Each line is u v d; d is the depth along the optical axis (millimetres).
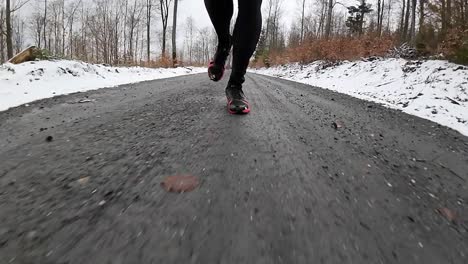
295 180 1046
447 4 7824
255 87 5262
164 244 623
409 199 993
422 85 6293
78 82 5387
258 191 925
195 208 792
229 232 680
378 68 9094
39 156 1254
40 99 3193
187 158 1224
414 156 1630
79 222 709
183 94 3623
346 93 6191
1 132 1739
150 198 847
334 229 733
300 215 790
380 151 1639
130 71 9664
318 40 17125
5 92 3760
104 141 1500
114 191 893
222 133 1680
